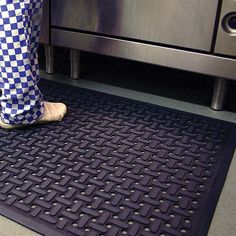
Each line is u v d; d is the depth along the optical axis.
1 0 0.96
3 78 1.05
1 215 0.84
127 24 1.32
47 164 1.00
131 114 1.28
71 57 1.50
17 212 0.84
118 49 1.38
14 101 1.08
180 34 1.26
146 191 0.92
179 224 0.83
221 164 1.04
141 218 0.84
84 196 0.89
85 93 1.41
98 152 1.06
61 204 0.87
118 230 0.80
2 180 0.94
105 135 1.15
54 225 0.81
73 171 0.98
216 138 1.16
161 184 0.95
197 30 1.23
